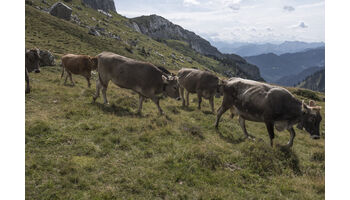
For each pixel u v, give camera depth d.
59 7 79.75
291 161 7.95
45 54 21.36
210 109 15.72
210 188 5.83
